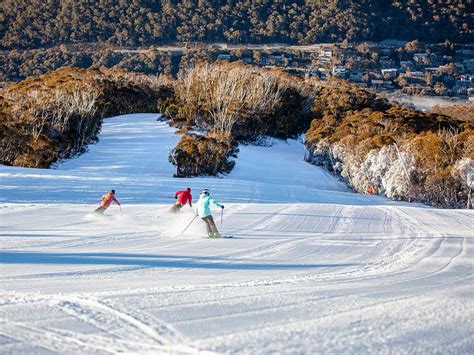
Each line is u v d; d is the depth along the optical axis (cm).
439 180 4075
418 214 2067
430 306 571
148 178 3203
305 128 8644
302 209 2053
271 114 7306
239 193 2919
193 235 1359
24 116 4928
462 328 484
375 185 4656
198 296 618
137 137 6309
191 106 6794
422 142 4400
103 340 441
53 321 496
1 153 4534
